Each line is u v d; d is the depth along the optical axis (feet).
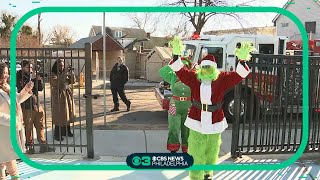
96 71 79.05
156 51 72.43
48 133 24.06
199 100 14.10
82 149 20.31
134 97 47.34
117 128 25.61
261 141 19.08
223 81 13.82
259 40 30.22
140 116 32.07
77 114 33.50
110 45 88.22
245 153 19.04
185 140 18.97
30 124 19.15
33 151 19.35
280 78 18.37
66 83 20.97
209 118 13.93
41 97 44.21
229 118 28.73
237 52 13.58
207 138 14.37
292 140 22.26
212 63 13.69
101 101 42.60
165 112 34.47
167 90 27.55
